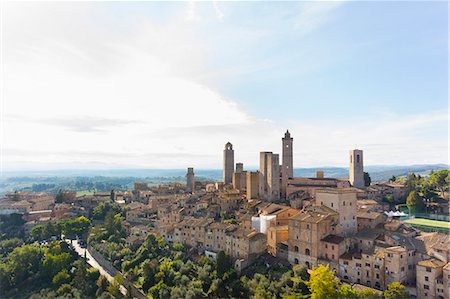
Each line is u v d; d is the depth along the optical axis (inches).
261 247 5541.3
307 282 4210.1
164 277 5305.1
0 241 7583.7
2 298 5561.0
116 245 6766.7
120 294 5290.4
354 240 5078.7
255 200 7682.1
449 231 5689.0
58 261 6033.5
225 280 4879.4
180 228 6555.1
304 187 7736.2
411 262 4404.5
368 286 4397.1
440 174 7741.1
